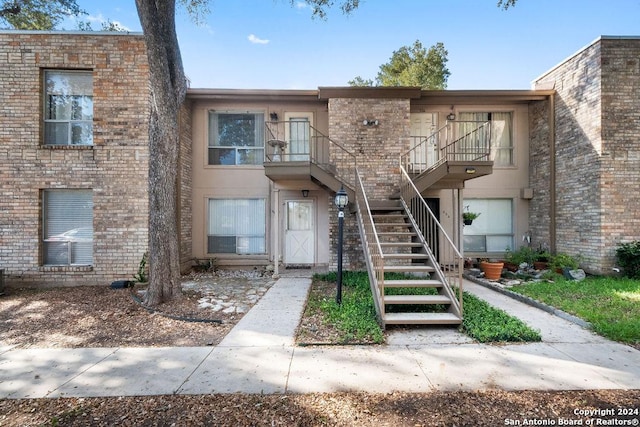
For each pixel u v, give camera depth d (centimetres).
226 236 983
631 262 733
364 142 891
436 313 487
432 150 972
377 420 252
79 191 790
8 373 334
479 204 989
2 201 764
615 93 768
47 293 690
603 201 768
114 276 773
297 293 668
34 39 765
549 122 909
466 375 322
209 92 911
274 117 962
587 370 331
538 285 687
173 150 607
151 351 389
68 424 251
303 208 989
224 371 335
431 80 1853
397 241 853
